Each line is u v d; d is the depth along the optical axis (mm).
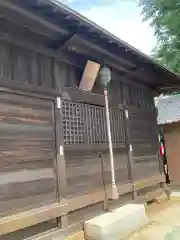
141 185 6430
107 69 5188
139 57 5145
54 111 4312
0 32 3520
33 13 3271
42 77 4188
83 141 4898
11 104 3605
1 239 3291
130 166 6215
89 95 5156
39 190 3848
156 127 7953
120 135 6078
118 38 4242
